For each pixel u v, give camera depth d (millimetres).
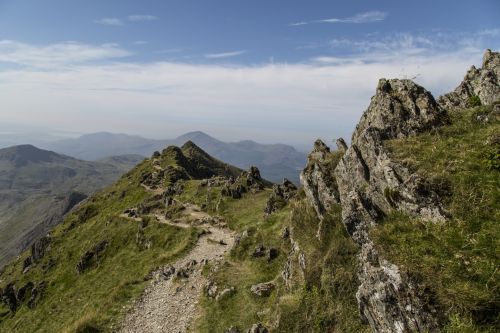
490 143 18688
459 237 14922
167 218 75688
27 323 62875
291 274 25844
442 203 16688
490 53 34688
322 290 21000
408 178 18297
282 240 37812
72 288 66938
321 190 26594
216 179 95562
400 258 14898
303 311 21266
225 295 32062
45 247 103875
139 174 134375
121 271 59188
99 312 36531
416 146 20578
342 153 28516
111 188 133375
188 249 52312
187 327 29969
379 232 16734
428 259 14375
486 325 12102
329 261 21375
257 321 26156
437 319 12930
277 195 58875
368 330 16969
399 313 14062
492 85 30828
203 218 69250
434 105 24047
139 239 68625
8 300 83250
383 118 24609
